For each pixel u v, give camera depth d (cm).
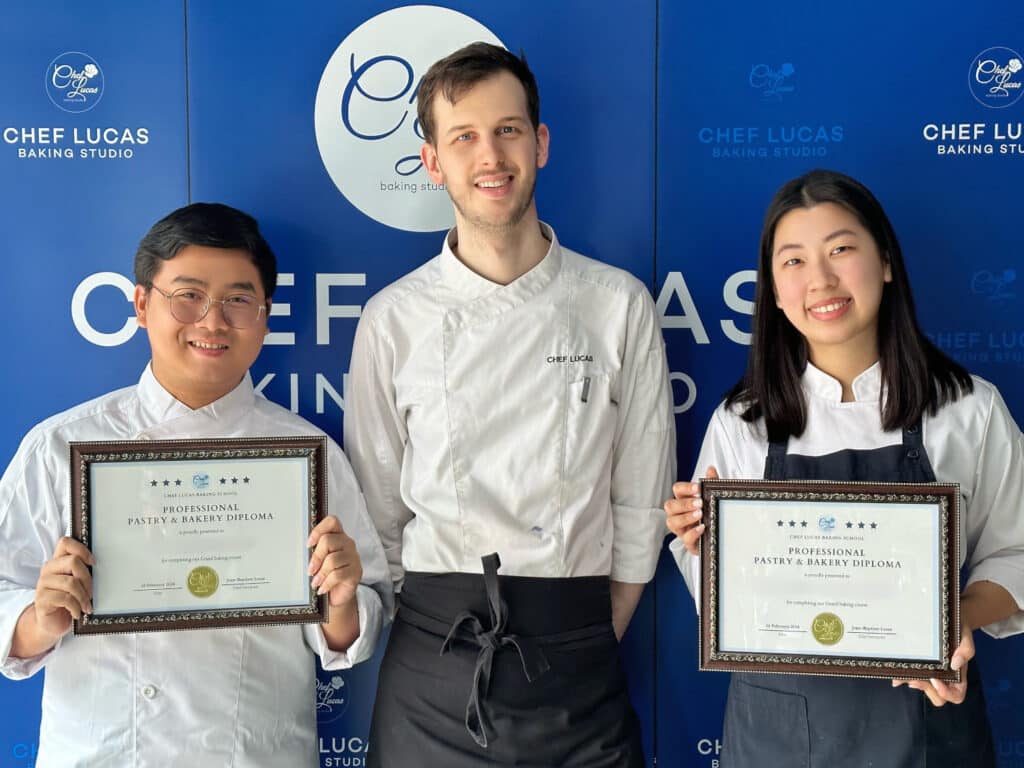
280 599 171
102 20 221
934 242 225
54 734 177
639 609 227
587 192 224
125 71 222
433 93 187
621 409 201
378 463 204
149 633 178
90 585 164
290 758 189
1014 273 224
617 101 223
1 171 222
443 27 221
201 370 184
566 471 191
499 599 182
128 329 225
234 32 221
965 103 222
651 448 201
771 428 184
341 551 168
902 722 168
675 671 227
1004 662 225
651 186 224
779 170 223
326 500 173
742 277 225
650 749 228
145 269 185
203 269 182
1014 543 180
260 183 224
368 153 223
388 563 205
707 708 227
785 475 180
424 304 199
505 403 192
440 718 186
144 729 177
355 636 186
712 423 196
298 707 191
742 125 223
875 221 176
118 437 187
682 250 225
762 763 175
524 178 186
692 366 227
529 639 184
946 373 180
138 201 224
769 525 167
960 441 177
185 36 221
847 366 182
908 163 223
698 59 222
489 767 183
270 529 171
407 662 192
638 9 221
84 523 165
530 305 194
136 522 167
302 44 222
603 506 198
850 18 221
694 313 225
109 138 223
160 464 168
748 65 222
